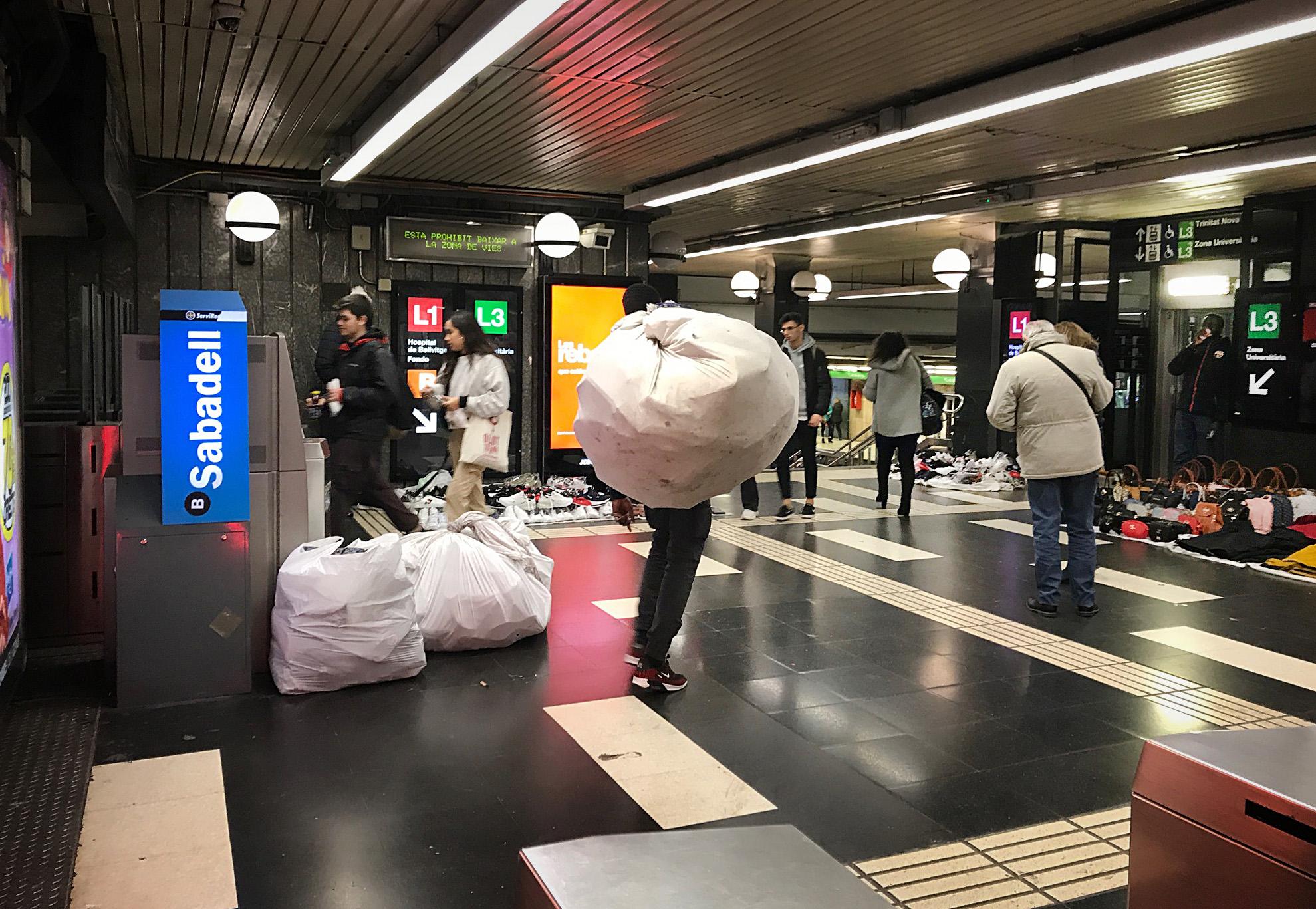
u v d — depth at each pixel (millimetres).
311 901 2490
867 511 9266
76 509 4621
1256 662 4684
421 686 4125
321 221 9766
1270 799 1334
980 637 5039
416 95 6074
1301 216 9586
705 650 4738
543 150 8398
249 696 3951
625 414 3672
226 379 3859
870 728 3762
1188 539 7457
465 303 10344
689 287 23266
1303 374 9695
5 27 4297
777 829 1216
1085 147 8094
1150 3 4973
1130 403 12117
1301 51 5527
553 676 4297
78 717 3678
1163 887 1509
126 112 7359
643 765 3369
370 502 5965
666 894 1051
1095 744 3637
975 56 5816
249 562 3971
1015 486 11141
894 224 11891
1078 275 12141
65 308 8836
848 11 5086
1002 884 2631
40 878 2506
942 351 26031
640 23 5293
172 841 2779
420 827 2896
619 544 7473
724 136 7852
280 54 5992
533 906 1103
